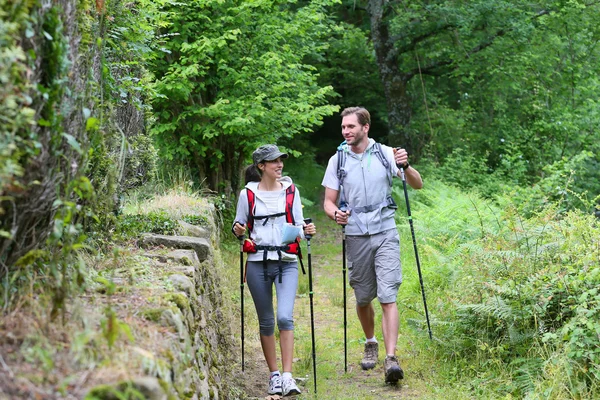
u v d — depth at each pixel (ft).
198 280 14.17
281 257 15.97
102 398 6.91
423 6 53.93
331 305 25.91
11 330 7.84
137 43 17.43
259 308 16.29
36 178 8.08
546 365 14.53
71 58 9.14
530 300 16.40
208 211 22.95
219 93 34.12
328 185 18.20
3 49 7.19
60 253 9.50
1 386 6.84
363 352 20.03
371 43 64.75
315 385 16.21
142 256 13.82
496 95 58.34
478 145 57.36
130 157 17.70
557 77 54.90
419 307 21.74
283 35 36.35
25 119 7.35
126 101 16.37
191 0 31.78
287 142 57.62
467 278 18.24
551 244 17.21
